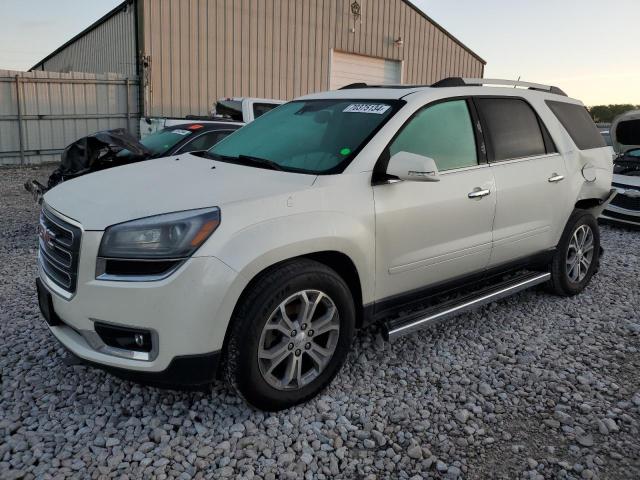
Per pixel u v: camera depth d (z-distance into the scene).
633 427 3.04
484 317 4.56
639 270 6.13
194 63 14.80
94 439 2.79
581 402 3.28
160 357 2.67
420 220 3.50
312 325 3.07
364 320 3.40
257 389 2.88
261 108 10.04
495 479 2.61
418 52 20.09
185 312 2.62
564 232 4.85
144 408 3.07
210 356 2.72
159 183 3.19
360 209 3.19
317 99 4.23
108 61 16.83
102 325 2.73
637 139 9.07
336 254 3.16
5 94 13.29
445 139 3.80
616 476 2.64
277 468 2.63
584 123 5.21
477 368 3.67
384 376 3.52
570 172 4.73
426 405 3.21
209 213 2.72
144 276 2.66
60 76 13.78
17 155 13.81
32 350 3.68
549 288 5.00
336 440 2.83
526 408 3.21
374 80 19.17
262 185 3.05
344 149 3.42
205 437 2.84
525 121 4.49
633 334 4.30
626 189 8.32
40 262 3.23
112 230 2.70
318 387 3.15
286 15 16.33
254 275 2.77
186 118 9.33
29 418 2.93
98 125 14.52
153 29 14.01
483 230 3.97
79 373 3.40
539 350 3.96
